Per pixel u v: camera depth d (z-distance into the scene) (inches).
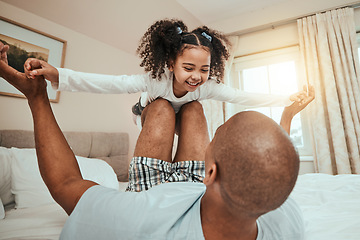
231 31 112.7
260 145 12.2
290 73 107.8
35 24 61.2
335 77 91.6
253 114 14.1
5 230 27.8
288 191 12.5
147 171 30.0
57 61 65.8
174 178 30.0
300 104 38.0
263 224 16.7
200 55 32.2
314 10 97.3
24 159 45.7
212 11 107.1
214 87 41.8
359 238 20.6
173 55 34.8
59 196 18.8
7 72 20.4
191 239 14.1
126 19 79.7
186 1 97.3
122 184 66.3
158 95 37.8
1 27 54.5
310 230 23.0
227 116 111.8
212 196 14.3
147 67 39.4
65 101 68.0
